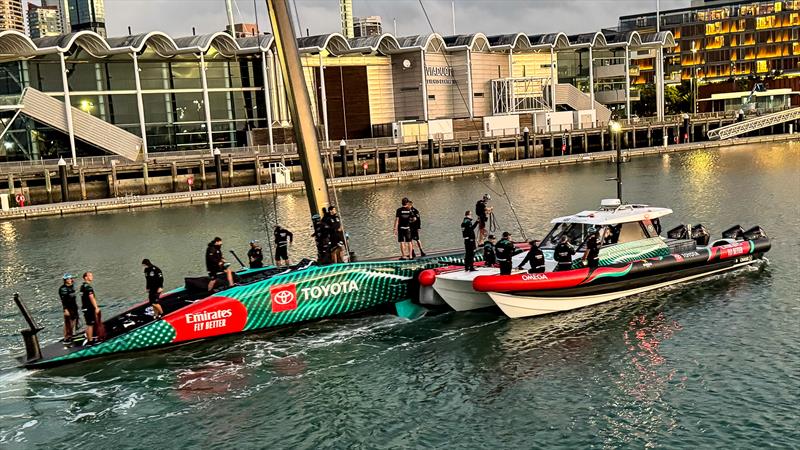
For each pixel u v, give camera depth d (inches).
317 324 825.5
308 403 639.1
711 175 2431.1
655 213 935.7
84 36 2554.1
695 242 962.7
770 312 823.1
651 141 3934.5
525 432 574.9
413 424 596.1
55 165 2442.2
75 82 2709.2
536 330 792.9
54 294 1080.2
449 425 591.5
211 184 2706.7
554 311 848.3
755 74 6033.5
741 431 560.7
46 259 1421.0
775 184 2059.5
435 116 3489.2
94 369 719.7
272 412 625.0
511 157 3494.1
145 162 2556.6
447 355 732.7
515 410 611.2
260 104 3097.9
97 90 2751.0
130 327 754.8
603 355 718.5
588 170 2910.9
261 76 3085.6
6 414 633.0
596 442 555.5
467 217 859.4
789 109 4217.5
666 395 625.9
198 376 699.4
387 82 3474.4
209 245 802.2
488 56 3688.5
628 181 2397.9
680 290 919.0
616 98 4252.0
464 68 3565.5
